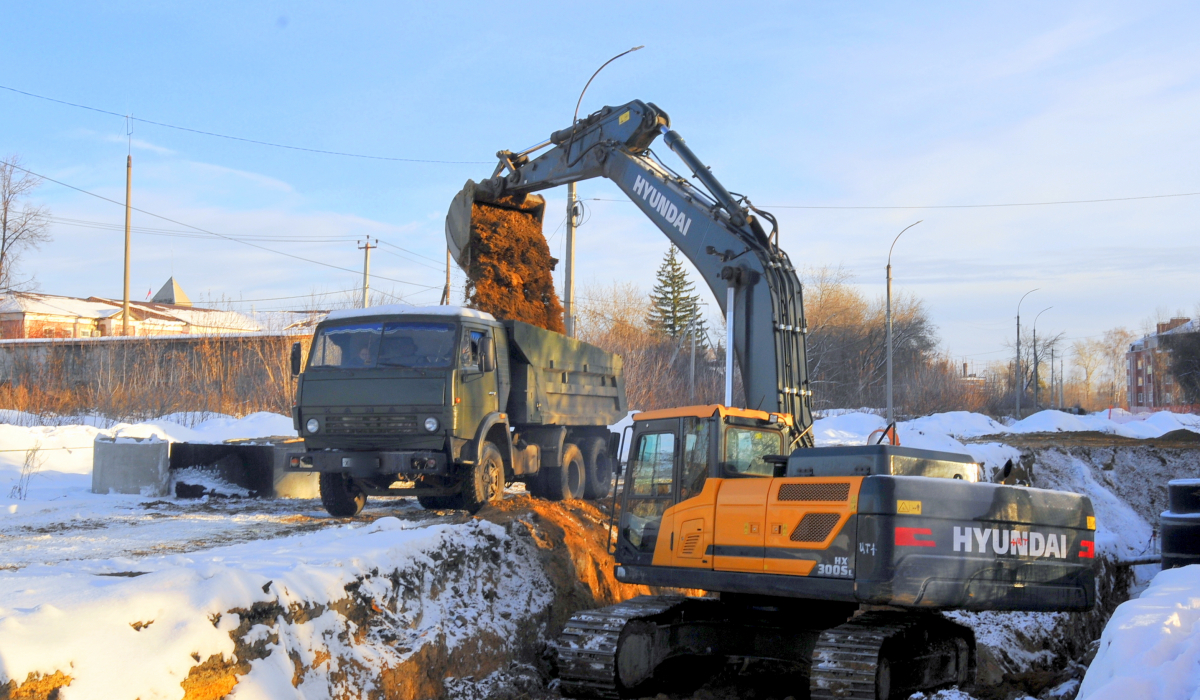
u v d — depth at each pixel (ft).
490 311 47.85
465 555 32.76
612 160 43.39
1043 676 40.34
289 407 101.50
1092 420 130.31
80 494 48.14
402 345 40.14
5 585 20.86
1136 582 72.33
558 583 36.40
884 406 218.38
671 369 190.08
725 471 31.12
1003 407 233.35
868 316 242.78
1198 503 47.75
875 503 26.43
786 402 35.70
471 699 28.02
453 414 38.68
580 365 51.44
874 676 25.95
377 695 25.09
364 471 38.45
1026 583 28.81
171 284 277.85
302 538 31.65
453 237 49.44
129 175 146.72
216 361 105.91
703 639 33.14
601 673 28.66
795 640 31.86
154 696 18.75
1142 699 18.58
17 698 16.58
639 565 31.91
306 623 24.21
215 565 23.03
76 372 110.52
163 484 49.29
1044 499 29.96
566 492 49.39
